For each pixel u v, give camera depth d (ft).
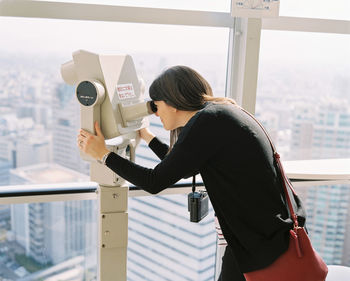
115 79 5.76
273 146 5.49
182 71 5.48
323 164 8.59
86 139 5.52
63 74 5.83
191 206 6.10
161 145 6.55
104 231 6.23
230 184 5.16
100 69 5.55
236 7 7.26
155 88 5.56
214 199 5.39
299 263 5.15
